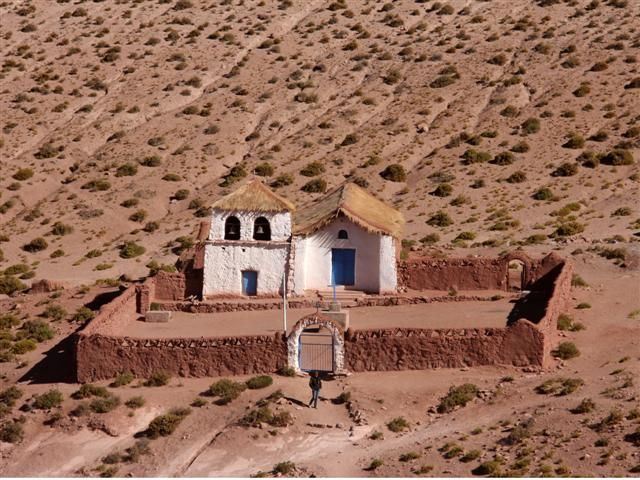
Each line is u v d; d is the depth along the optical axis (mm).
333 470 47656
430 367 60625
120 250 108938
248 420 53781
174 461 51812
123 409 56969
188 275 78062
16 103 159125
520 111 141125
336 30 180375
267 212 76812
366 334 60844
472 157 125000
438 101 148000
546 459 45625
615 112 135875
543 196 111500
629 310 69938
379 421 54344
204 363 61406
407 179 124250
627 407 49875
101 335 61875
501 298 74312
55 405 58156
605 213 103812
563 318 67188
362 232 76750
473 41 168750
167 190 127438
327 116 147625
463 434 50375
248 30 181875
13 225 120125
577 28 167625
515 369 59688
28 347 70812
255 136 143125
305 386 58750
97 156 140375
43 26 190875
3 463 53469
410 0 191000
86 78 167125
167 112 155250
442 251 93438
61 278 98562
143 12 193250
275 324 69688
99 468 51656
